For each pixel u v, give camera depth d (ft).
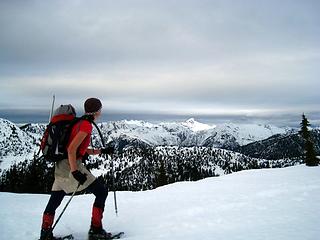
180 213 23.68
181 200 31.58
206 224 19.04
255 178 55.31
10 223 22.22
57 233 19.24
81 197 39.27
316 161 124.57
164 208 26.91
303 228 16.22
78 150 16.69
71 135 16.35
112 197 37.91
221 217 20.79
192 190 41.57
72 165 15.60
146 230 18.95
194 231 17.46
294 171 68.49
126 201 33.63
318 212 20.16
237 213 21.81
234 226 17.90
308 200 25.26
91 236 17.38
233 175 69.41
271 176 58.44
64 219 23.65
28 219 23.81
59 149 16.37
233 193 34.73
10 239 18.17
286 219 18.74
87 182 16.99
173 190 43.75
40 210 28.48
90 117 16.69
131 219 22.70
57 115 16.78
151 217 22.91
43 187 124.98
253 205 24.77
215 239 15.29
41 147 16.93
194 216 21.97
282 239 14.44
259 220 18.99
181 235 16.66
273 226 17.12
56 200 17.21
